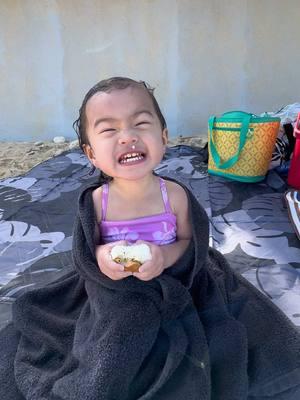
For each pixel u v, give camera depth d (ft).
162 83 5.13
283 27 4.75
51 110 5.32
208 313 1.75
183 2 4.74
